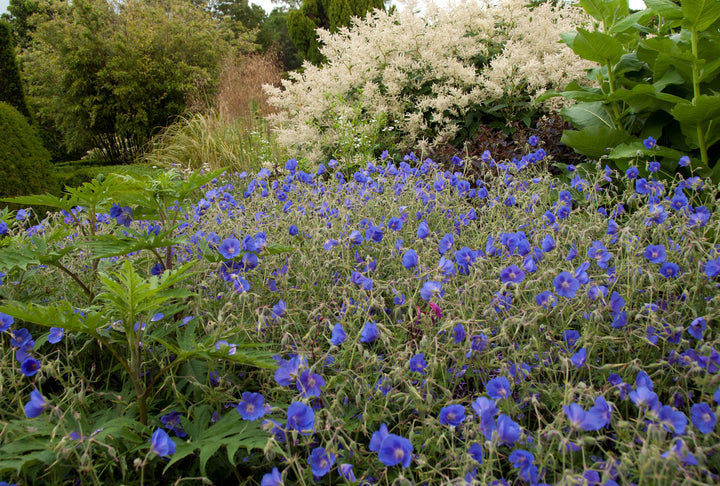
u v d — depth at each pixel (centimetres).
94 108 1376
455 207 306
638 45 352
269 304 209
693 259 196
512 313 183
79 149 1673
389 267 240
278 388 147
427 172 384
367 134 561
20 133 619
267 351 161
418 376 154
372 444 122
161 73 1375
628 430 124
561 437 113
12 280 206
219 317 158
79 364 172
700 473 113
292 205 303
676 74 338
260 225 267
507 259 205
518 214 275
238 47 2117
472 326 161
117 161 1520
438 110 545
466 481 113
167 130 1226
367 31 643
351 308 176
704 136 326
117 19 1490
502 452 139
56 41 1428
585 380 169
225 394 147
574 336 169
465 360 160
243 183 502
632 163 338
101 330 159
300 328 187
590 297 168
